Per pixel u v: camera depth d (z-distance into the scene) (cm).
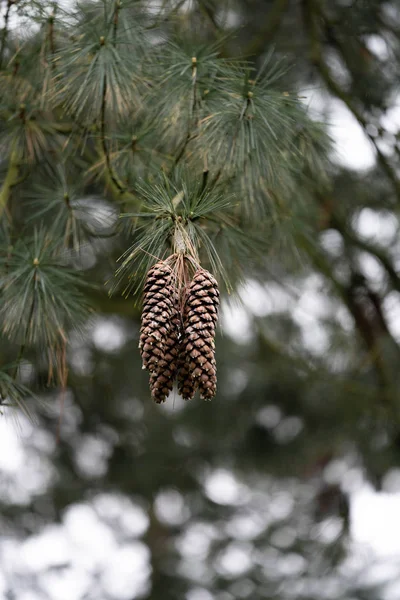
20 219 547
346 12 661
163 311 293
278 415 974
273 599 1262
